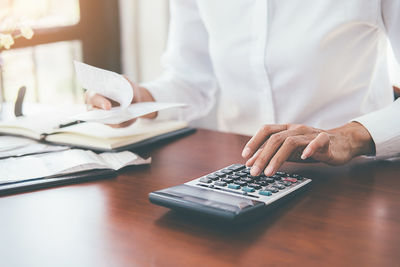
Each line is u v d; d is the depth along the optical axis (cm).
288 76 123
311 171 88
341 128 92
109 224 66
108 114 97
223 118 145
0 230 65
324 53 117
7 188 78
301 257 56
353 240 60
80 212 71
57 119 115
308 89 122
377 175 86
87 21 244
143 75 259
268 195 69
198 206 65
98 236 62
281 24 121
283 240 60
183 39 142
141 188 81
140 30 254
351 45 117
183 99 138
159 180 85
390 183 81
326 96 122
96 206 73
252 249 58
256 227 64
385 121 92
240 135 116
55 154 96
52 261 56
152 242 60
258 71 126
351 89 121
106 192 79
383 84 125
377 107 125
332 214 69
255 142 83
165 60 148
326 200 74
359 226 64
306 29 118
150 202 71
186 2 139
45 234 63
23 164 90
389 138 90
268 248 58
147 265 55
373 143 91
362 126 93
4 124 112
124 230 64
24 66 237
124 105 98
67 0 236
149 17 249
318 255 56
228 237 61
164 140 112
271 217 68
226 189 71
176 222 66
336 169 89
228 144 108
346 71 119
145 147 106
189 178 86
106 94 103
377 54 120
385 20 112
